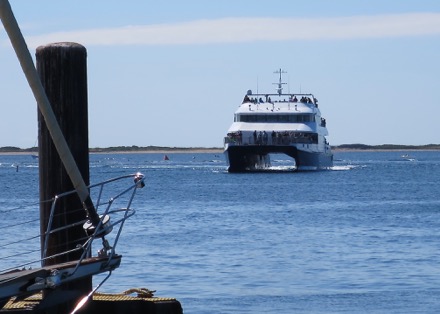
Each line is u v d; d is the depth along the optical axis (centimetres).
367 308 4934
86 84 2877
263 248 7769
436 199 15725
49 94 2834
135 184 2947
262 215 11800
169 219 10988
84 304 2877
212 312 4822
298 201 15062
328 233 9219
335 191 18388
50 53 2833
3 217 11288
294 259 7012
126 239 8412
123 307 3022
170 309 3055
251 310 4888
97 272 2744
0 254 6594
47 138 2862
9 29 2316
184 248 7712
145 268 6419
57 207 2862
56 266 2659
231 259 6988
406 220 10931
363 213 12181
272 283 5803
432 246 7869
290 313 4803
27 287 2531
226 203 14462
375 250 7594
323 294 5378
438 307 4941
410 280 5906
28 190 18862
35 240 7688
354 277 6066
